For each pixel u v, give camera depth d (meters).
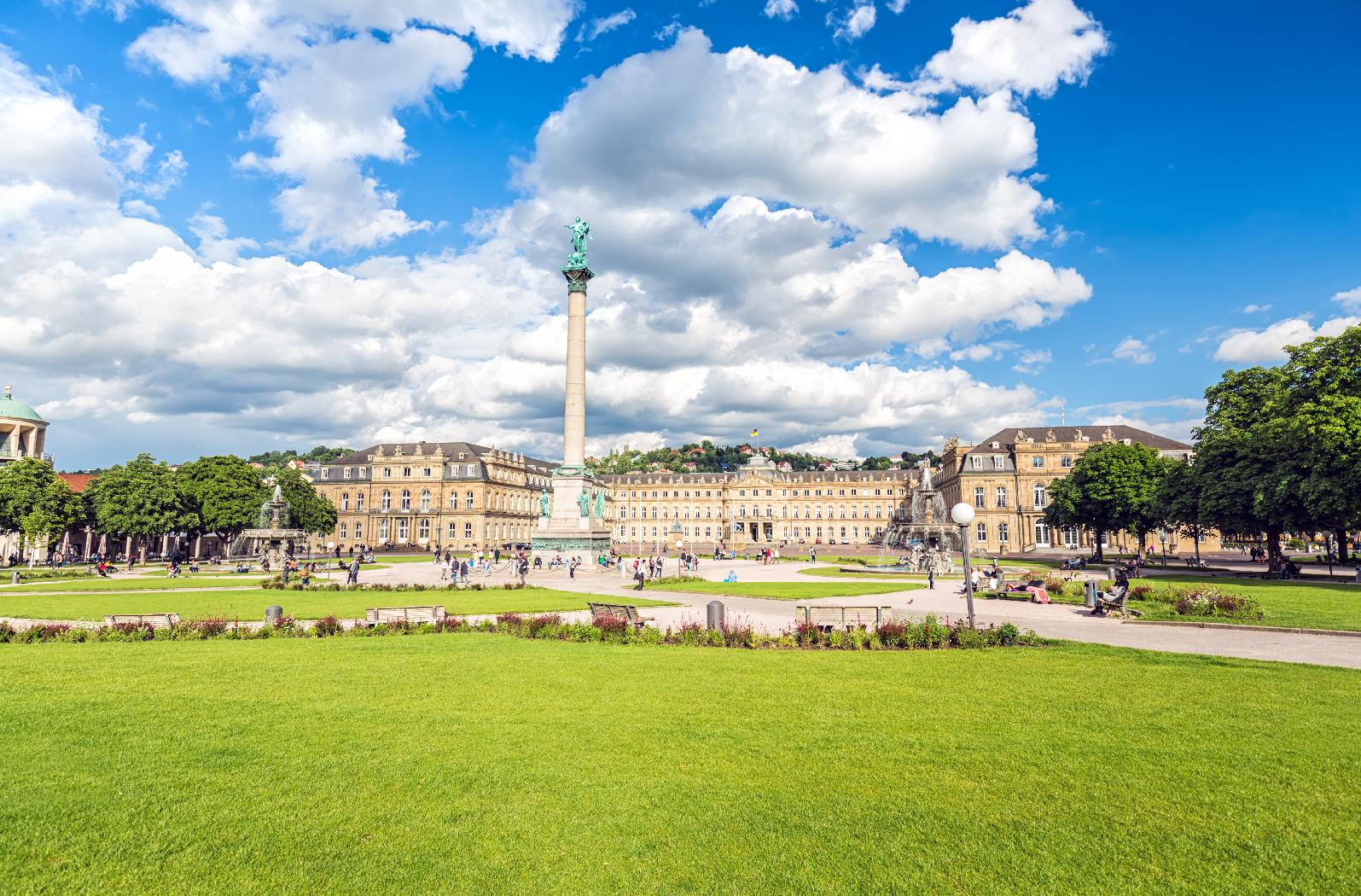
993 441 148.88
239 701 16.44
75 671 20.23
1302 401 58.41
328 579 61.00
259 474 109.44
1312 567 68.44
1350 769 11.93
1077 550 133.12
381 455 156.38
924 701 16.44
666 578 59.03
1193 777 11.58
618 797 10.85
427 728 14.26
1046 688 17.83
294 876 8.62
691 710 15.67
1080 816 10.21
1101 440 137.50
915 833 9.71
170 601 44.16
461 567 57.59
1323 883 8.45
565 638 26.86
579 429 76.50
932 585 52.19
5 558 105.56
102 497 95.88
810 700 16.59
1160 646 24.55
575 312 77.12
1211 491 61.47
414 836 9.62
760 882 8.49
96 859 9.00
